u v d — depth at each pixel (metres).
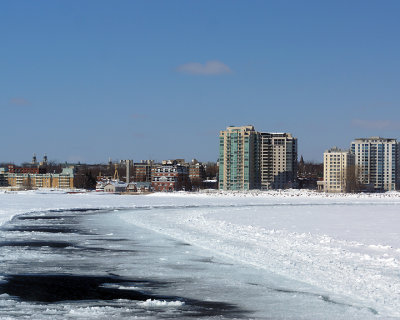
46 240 60.44
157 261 45.19
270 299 31.73
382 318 27.34
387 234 65.06
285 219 92.94
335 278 37.06
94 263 44.28
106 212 117.00
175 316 28.00
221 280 37.28
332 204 170.50
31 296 32.56
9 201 183.12
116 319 27.28
